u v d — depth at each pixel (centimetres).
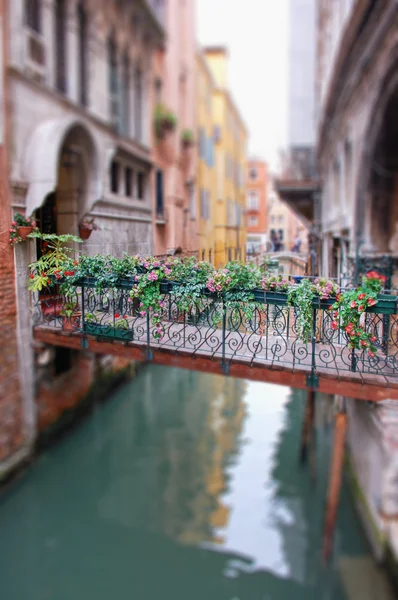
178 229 777
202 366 486
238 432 685
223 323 476
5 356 520
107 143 1095
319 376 448
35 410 596
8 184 657
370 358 477
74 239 541
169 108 1541
